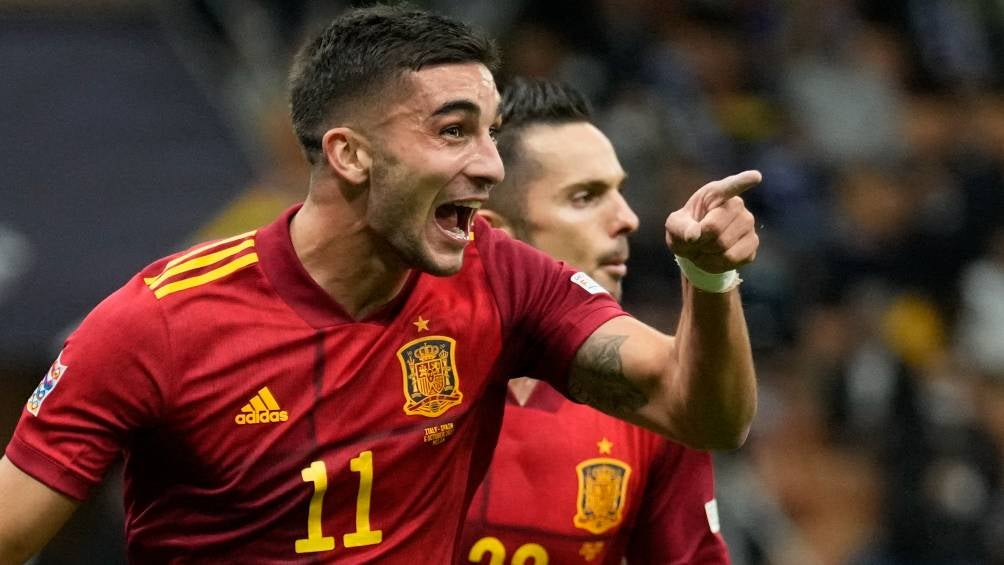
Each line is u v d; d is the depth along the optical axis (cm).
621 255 1423
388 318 1133
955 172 4122
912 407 3203
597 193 1413
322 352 1109
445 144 1085
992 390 3638
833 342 3325
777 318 3319
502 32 3722
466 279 1173
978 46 4697
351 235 1112
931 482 3108
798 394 3241
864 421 3225
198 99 2567
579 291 1183
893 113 4322
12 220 2323
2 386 2519
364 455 1110
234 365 1094
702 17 4212
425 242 1101
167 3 2717
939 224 3903
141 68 2583
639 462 1357
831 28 4391
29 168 2388
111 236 2330
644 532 1386
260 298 1114
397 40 1084
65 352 1091
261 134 2870
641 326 1152
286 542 1113
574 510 1334
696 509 1369
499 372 1180
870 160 4131
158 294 1093
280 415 1100
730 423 1099
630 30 3831
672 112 3662
